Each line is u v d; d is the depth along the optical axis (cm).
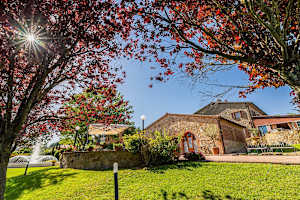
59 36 376
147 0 372
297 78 298
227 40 419
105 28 421
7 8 328
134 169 1098
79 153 1270
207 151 1570
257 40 368
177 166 1067
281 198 530
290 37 369
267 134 2153
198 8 419
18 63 415
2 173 315
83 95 625
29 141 690
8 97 365
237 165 943
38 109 600
